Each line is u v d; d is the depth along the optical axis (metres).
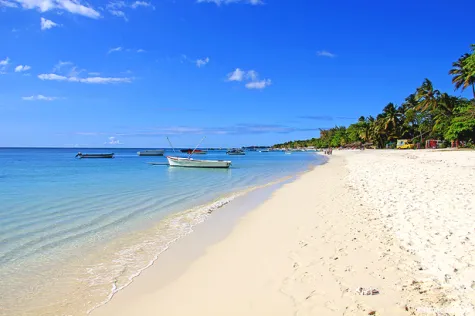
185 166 40.38
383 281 5.54
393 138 88.31
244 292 5.54
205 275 6.41
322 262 6.61
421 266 6.00
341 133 146.00
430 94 60.62
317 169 36.59
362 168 30.39
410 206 10.51
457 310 4.45
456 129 46.00
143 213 12.50
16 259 7.48
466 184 13.70
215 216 11.94
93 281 6.29
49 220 11.24
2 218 11.52
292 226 9.80
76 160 65.38
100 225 10.59
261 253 7.51
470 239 6.83
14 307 5.32
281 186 20.81
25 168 40.06
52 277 6.50
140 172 33.59
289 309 4.88
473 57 29.62
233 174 31.36
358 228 8.88
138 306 5.27
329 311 4.73
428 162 29.25
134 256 7.69
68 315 5.06
